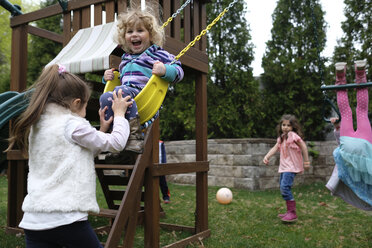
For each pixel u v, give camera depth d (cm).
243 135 895
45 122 168
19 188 398
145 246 297
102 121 190
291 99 897
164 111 956
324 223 430
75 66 299
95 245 163
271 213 487
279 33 917
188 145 831
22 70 426
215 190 704
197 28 384
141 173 286
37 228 153
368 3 818
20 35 425
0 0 408
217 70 905
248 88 888
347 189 345
